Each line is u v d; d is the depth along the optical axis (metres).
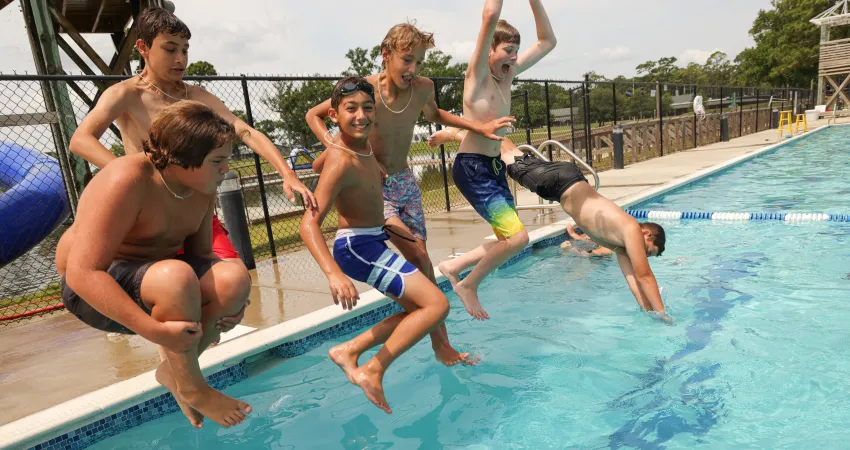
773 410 2.50
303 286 4.81
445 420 2.69
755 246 5.50
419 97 3.26
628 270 4.03
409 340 2.56
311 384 3.21
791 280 4.36
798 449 2.17
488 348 3.51
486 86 3.75
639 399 2.73
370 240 2.77
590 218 3.97
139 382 2.95
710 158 13.45
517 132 11.04
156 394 2.90
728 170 11.50
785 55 46.81
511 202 3.82
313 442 2.58
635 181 10.26
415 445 2.49
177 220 1.96
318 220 2.50
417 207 3.49
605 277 4.89
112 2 8.77
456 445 2.46
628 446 2.33
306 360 3.54
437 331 3.19
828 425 2.33
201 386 2.06
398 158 3.34
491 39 3.53
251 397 3.08
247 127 2.73
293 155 7.90
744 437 2.30
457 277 3.94
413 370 3.31
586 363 3.20
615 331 3.65
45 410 2.70
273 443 2.60
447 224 7.40
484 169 3.80
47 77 4.55
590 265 5.31
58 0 8.50
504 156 4.49
